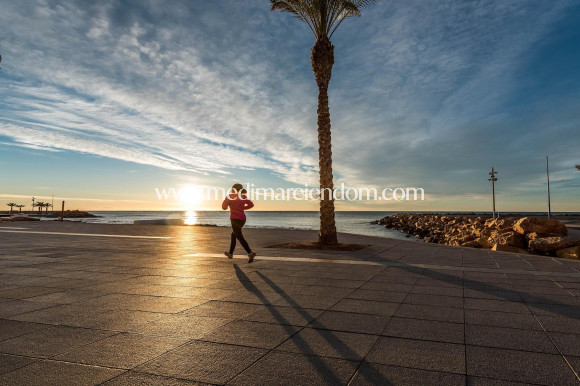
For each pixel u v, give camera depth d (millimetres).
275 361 2910
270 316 4207
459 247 12867
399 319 4117
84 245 12398
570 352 3139
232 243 9031
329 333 3617
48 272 7078
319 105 13102
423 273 7258
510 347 3250
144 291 5469
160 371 2703
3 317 4059
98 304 4680
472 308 4598
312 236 18078
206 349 3160
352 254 10531
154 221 30344
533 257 10062
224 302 4844
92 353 3037
